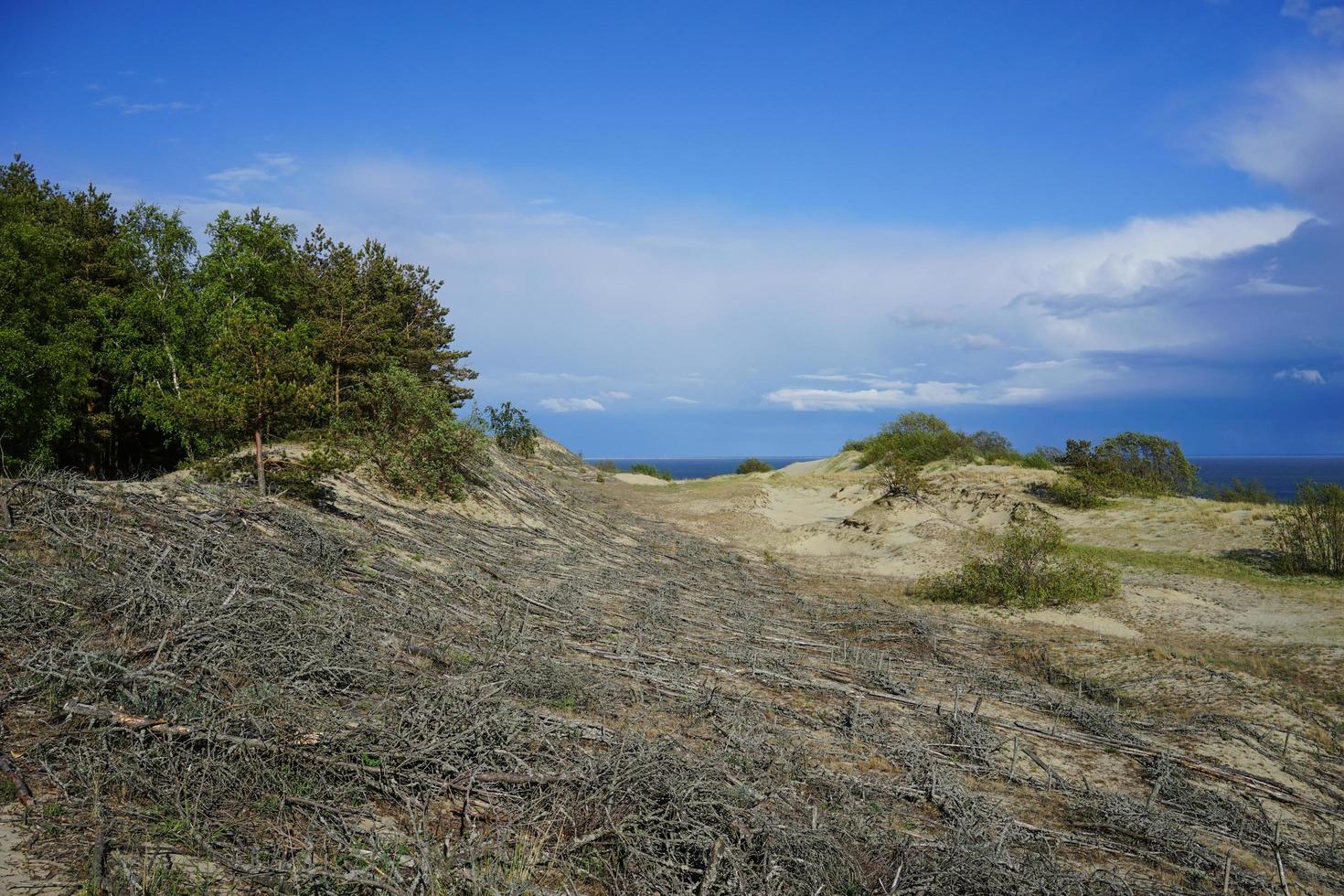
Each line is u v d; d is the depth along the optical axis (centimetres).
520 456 4334
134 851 406
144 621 636
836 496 3300
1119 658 1159
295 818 468
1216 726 889
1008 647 1247
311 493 1313
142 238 2302
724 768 595
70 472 953
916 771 702
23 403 1817
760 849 491
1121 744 815
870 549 2217
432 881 405
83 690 534
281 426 1291
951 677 1058
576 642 953
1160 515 2295
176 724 504
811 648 1148
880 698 916
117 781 459
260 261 2225
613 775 529
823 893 462
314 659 640
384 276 2659
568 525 1980
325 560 950
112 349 2109
